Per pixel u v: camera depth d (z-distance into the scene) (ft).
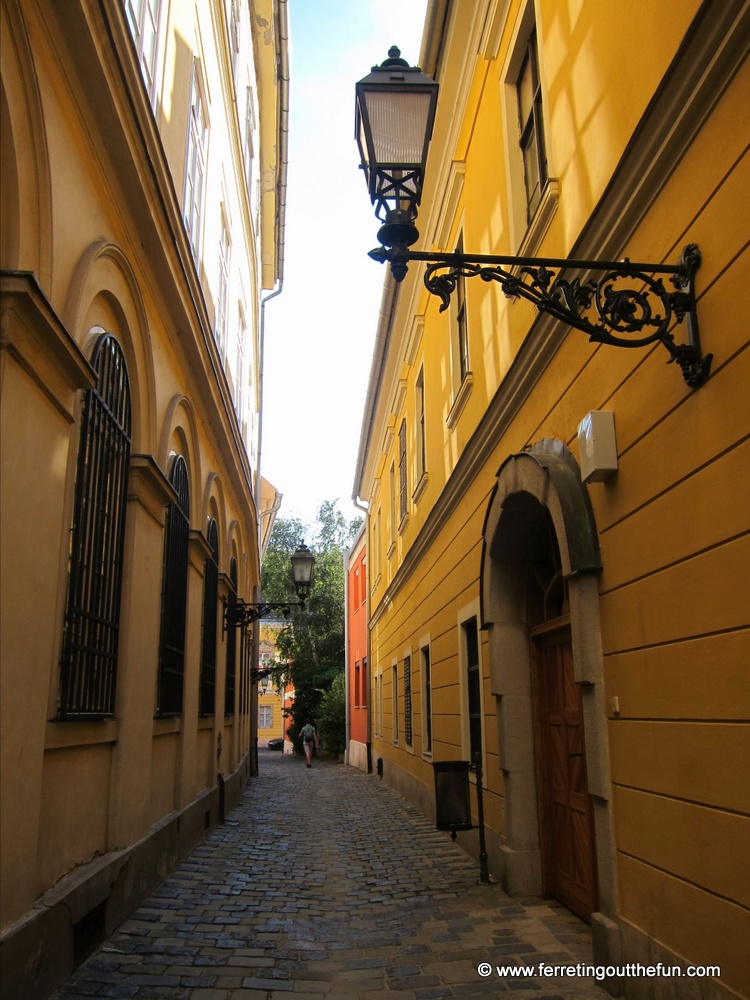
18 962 11.67
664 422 13.12
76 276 14.92
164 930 17.60
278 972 15.42
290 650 116.78
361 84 12.98
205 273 31.01
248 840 31.24
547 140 19.63
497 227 24.95
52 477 13.23
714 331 11.58
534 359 20.18
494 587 23.84
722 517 11.28
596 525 16.03
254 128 52.90
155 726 22.21
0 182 11.98
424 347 41.96
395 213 12.60
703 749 11.64
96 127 15.85
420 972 15.52
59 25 13.73
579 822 19.31
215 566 35.29
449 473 34.06
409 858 28.19
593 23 16.61
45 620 13.02
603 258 15.61
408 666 49.83
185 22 26.25
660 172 13.17
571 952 16.46
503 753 22.66
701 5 11.18
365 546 82.38
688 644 12.16
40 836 13.67
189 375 27.58
